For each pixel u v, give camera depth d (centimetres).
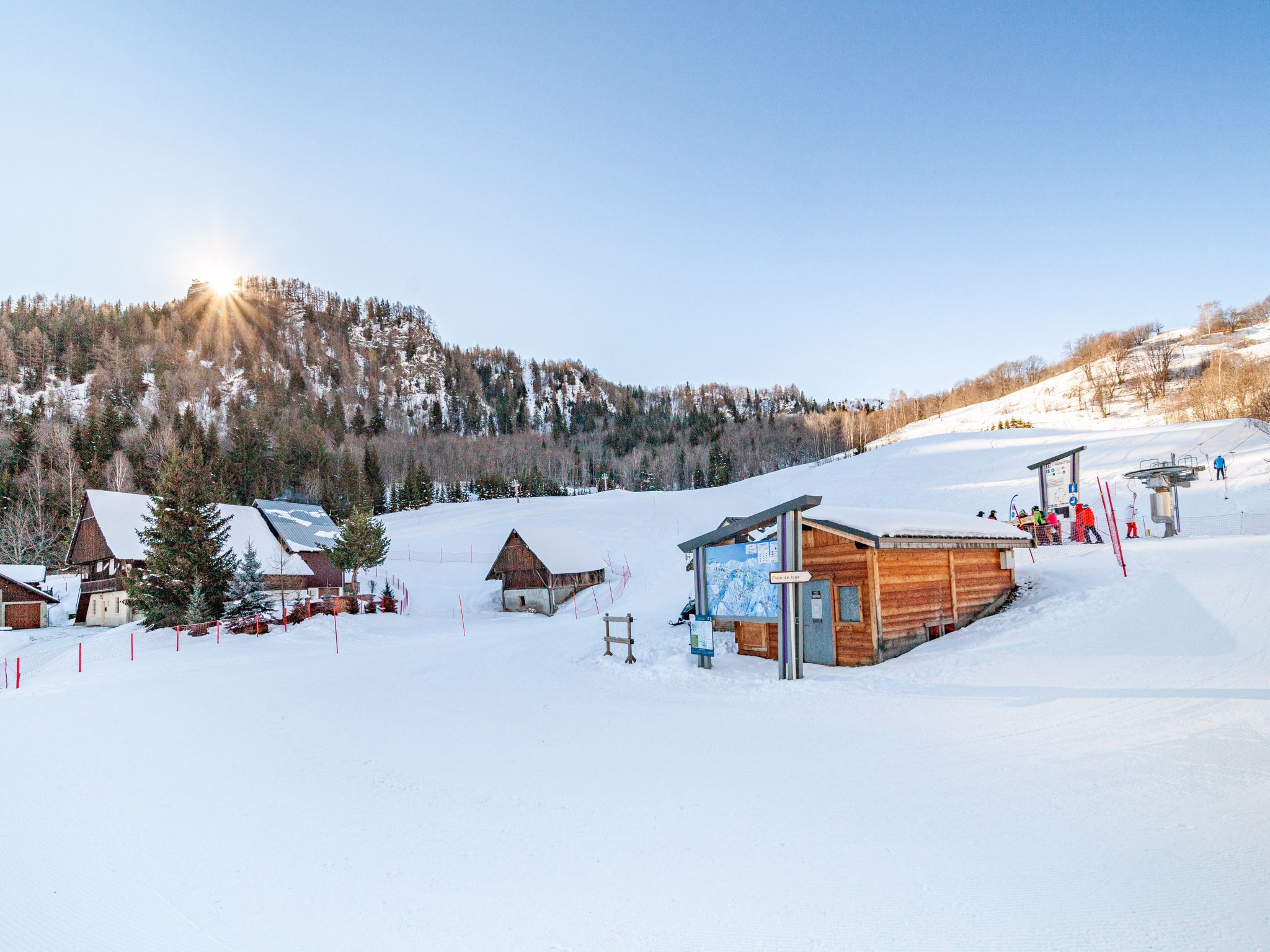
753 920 441
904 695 1089
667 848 563
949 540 1497
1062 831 562
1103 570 1638
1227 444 4200
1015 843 543
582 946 417
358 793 749
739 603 1430
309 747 959
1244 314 15200
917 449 7181
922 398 19350
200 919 478
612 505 7162
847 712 1018
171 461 2959
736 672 1432
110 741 1033
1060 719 890
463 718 1110
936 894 467
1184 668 1056
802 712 1036
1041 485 2456
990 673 1172
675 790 709
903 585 1458
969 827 579
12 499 5997
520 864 547
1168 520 2114
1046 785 668
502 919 458
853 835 572
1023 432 6919
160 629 2803
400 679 1535
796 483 7256
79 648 2492
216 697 1383
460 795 729
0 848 624
